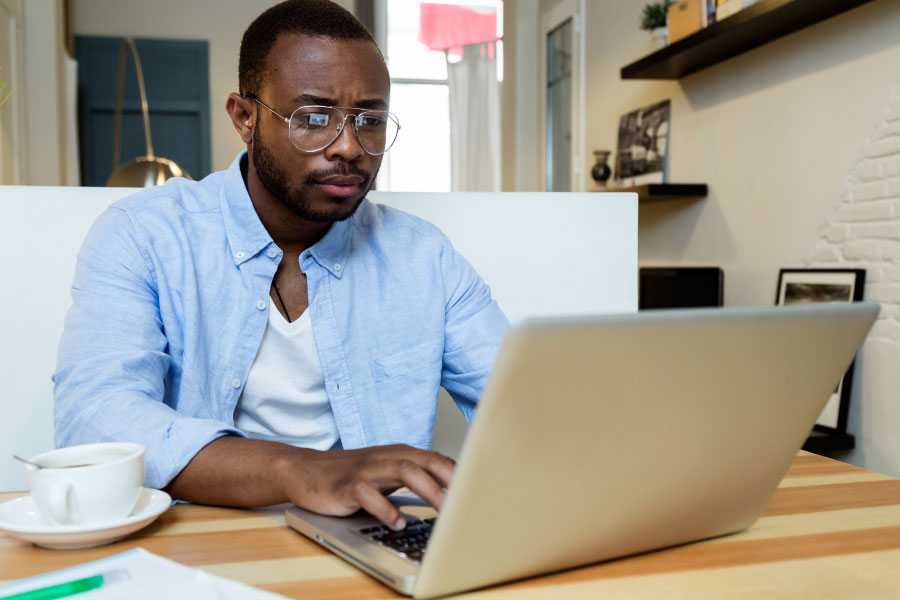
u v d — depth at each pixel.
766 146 2.80
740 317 0.53
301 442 1.10
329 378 1.07
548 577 0.56
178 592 0.50
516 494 0.50
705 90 3.21
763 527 0.68
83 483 0.62
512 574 0.54
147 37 5.25
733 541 0.65
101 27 5.20
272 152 0.95
